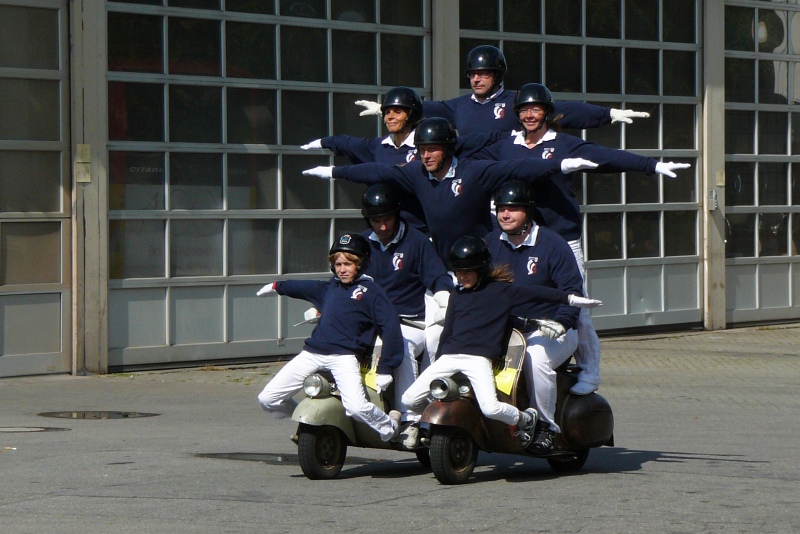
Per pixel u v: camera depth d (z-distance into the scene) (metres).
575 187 52.12
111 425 30.47
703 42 55.72
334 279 22.23
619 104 53.41
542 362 21.53
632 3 53.66
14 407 34.06
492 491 20.42
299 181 45.28
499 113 24.31
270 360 44.72
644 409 33.84
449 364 21.02
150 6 41.75
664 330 55.03
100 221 40.94
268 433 28.92
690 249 55.91
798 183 59.25
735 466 23.55
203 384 39.47
